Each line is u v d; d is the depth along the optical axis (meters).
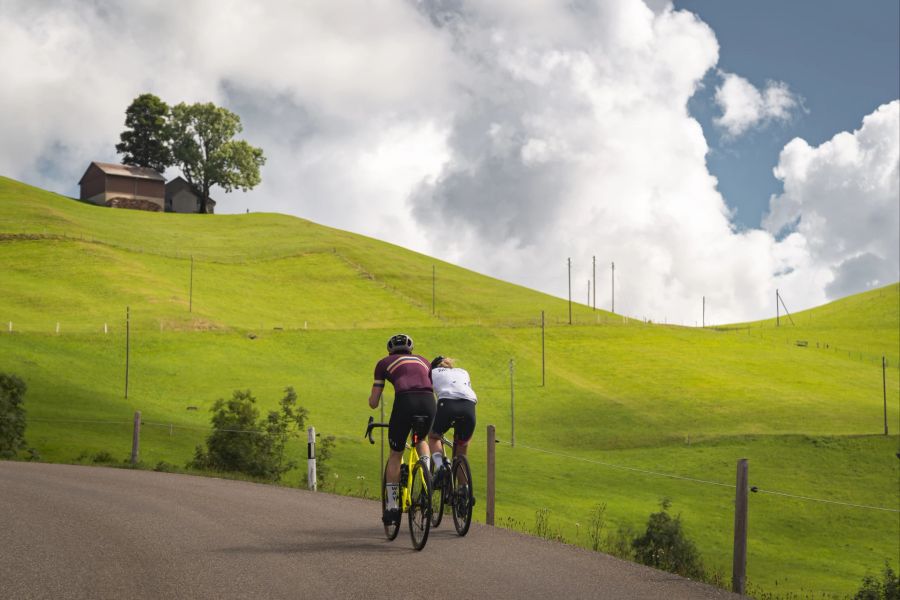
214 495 14.25
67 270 133.00
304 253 172.12
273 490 15.61
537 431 90.94
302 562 8.40
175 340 107.56
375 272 165.75
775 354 132.88
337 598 6.93
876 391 115.06
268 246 175.12
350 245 183.25
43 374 85.06
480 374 112.31
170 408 82.62
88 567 7.93
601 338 131.50
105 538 9.53
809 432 91.69
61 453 53.34
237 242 176.62
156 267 144.75
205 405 85.94
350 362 110.44
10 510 11.59
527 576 8.02
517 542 10.02
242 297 138.50
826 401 106.62
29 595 6.80
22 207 166.50
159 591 7.05
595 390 106.88
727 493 75.06
